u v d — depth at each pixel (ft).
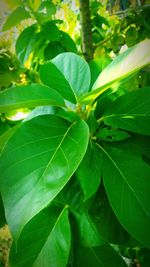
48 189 0.66
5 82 1.91
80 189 0.92
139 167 0.83
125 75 0.71
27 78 1.96
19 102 0.79
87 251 0.99
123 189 0.80
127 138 0.92
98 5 2.24
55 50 1.71
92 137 0.91
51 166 0.70
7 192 0.69
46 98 0.83
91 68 1.06
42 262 0.92
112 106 0.89
